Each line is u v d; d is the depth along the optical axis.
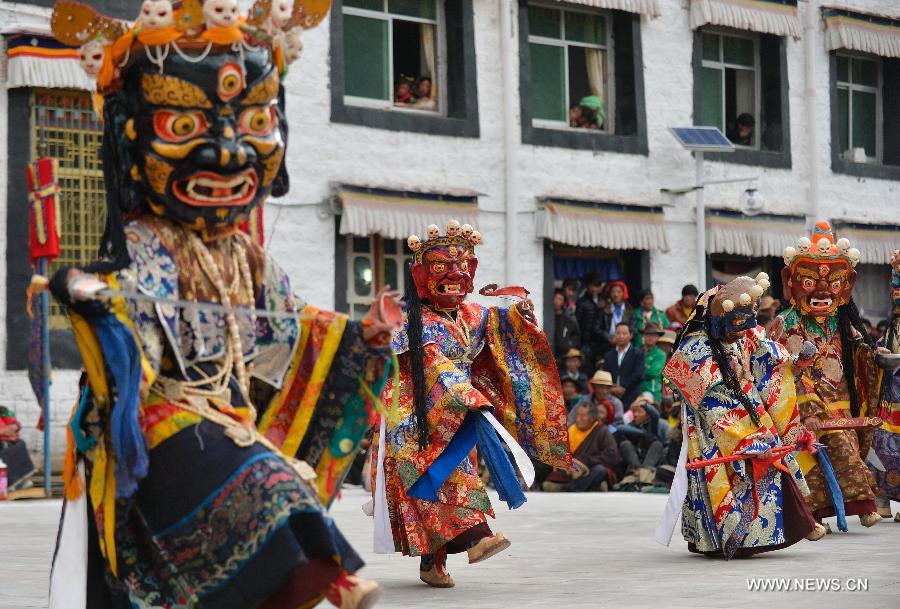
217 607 4.82
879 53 26.89
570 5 23.59
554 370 9.50
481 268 22.22
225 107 5.14
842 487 11.81
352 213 20.44
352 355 5.50
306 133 20.52
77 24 5.11
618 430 18.64
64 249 18.44
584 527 12.66
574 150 23.27
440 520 8.66
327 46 20.78
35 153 18.30
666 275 24.14
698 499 9.94
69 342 18.09
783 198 25.86
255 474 4.82
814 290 11.95
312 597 4.85
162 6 5.00
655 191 24.17
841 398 12.10
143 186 5.20
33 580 8.48
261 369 5.47
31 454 17.81
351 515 14.38
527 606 7.44
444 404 8.81
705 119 25.39
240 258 5.43
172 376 5.13
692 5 24.73
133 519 5.12
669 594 7.81
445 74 22.41
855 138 27.45
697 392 9.93
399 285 21.62
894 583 8.14
